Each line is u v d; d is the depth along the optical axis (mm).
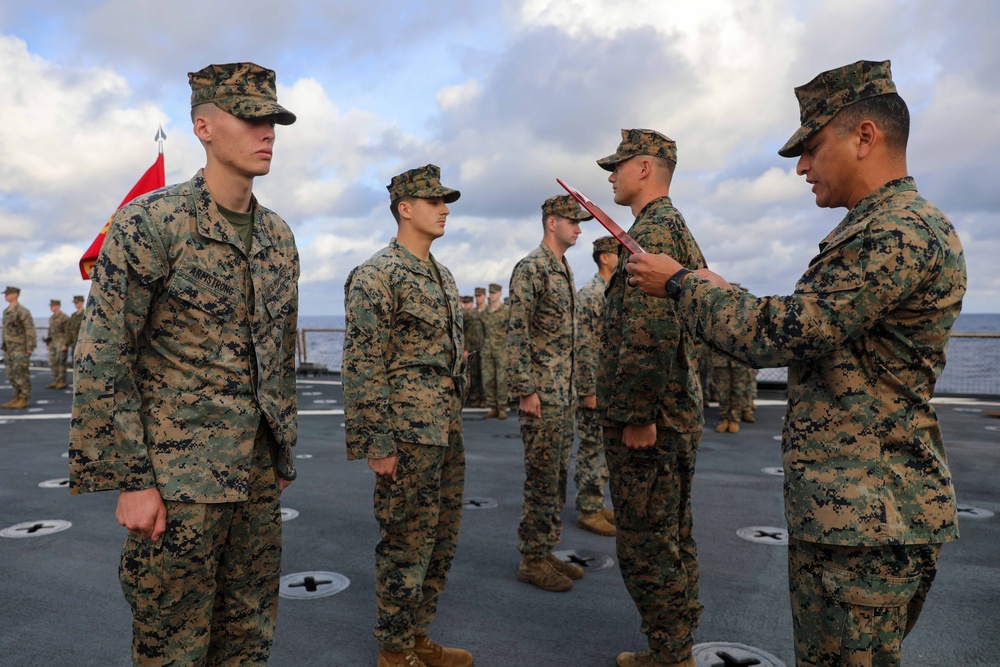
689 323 1645
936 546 1417
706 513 4734
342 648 2727
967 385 12586
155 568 1663
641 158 2453
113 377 1582
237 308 1809
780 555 3850
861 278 1357
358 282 2451
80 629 2910
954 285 1418
